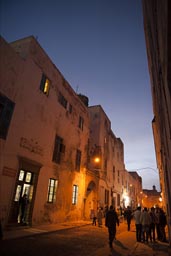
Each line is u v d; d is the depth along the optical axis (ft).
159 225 36.40
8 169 33.78
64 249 24.62
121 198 115.75
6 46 35.70
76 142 64.34
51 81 50.80
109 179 93.15
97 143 83.66
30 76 42.09
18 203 36.52
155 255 23.80
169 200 27.61
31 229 35.63
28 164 39.14
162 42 11.20
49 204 45.52
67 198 54.39
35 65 44.21
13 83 36.81
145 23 28.37
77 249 25.26
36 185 41.27
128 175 146.20
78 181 62.59
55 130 51.13
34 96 42.93
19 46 43.65
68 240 30.83
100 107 92.79
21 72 39.29
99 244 29.99
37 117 43.47
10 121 35.24
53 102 51.01
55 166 49.62
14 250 21.77
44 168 44.75
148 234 34.55
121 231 49.34
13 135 35.68
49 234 34.47
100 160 80.43
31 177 41.14
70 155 59.00
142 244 31.81
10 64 36.45
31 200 39.78
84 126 72.95
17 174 35.76
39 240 28.63
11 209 34.01
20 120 37.86
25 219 38.24
